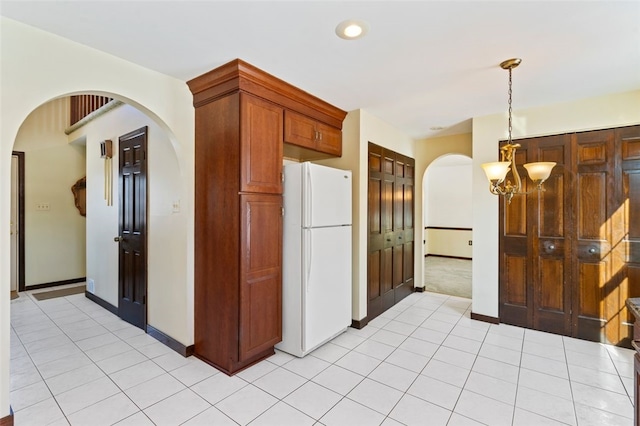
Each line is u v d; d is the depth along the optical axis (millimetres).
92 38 1973
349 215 3209
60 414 1896
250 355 2428
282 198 2752
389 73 2480
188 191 2646
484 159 3492
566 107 3080
